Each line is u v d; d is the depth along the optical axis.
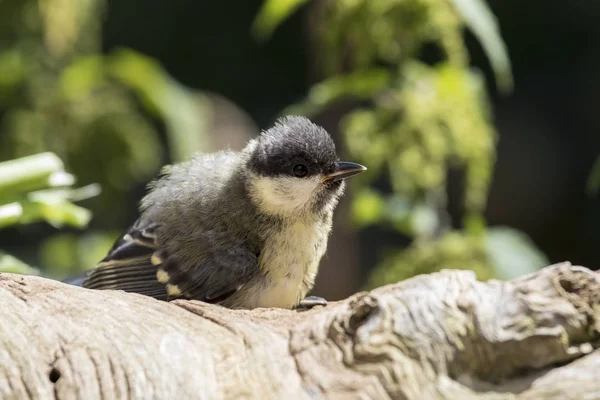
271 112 2.21
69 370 1.58
